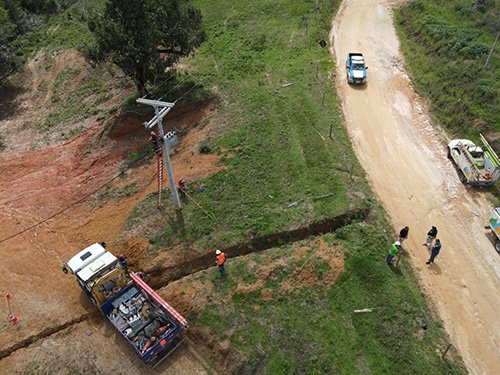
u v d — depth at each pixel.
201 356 24.06
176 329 23.27
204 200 31.95
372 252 27.64
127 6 38.84
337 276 26.39
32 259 29.88
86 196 34.72
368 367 22.58
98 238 30.64
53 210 33.72
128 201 33.41
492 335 24.41
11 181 37.84
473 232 29.83
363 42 50.34
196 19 43.94
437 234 29.70
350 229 29.19
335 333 23.97
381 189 32.91
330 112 39.66
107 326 25.59
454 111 38.75
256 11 58.59
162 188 33.53
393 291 25.55
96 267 24.55
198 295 26.05
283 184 32.91
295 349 23.42
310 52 48.94
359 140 37.16
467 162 32.84
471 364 23.08
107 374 23.36
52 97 50.31
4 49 55.00
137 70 41.81
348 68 44.09
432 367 22.39
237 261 28.06
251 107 41.19
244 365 23.03
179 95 43.84
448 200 32.03
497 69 41.59
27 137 44.44
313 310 25.09
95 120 44.16
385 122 39.00
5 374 23.59
